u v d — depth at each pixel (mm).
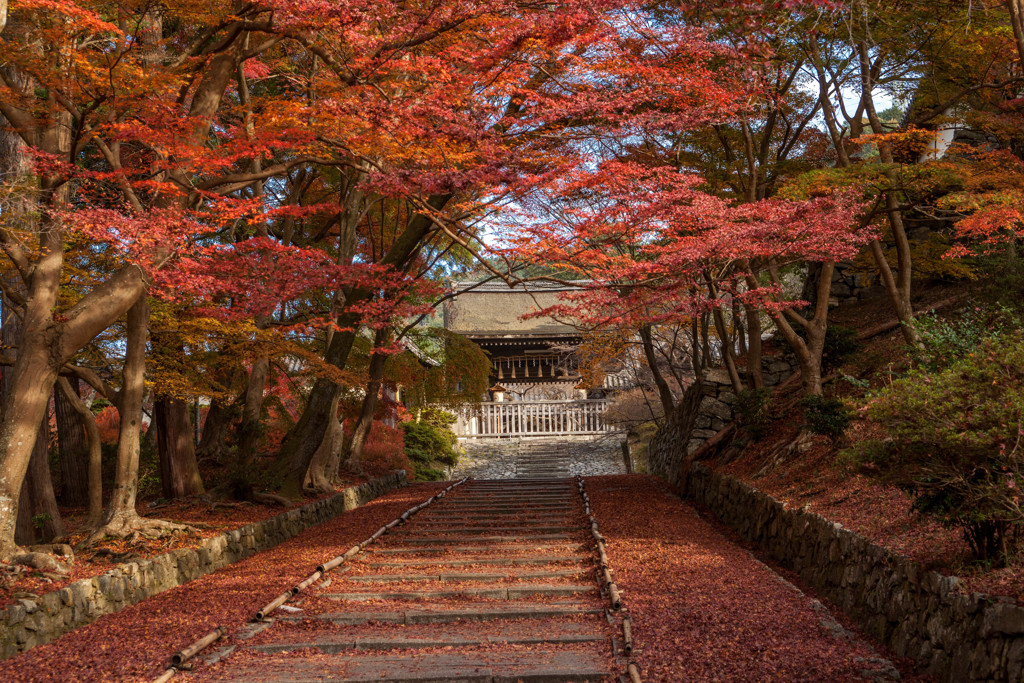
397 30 9031
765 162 15688
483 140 9500
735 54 10320
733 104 10531
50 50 8750
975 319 11500
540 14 9000
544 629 7613
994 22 11930
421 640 7145
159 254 9375
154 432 19938
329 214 20734
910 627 6445
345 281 11508
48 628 7539
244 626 7828
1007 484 5660
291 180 20188
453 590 9312
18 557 8469
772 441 15719
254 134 9891
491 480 23469
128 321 11016
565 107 9680
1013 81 12250
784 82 14391
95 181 10008
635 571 9859
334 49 9742
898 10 12016
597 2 8867
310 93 10883
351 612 8430
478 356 22000
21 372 8828
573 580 9922
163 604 8969
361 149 10062
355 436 21172
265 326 15891
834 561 8656
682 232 11195
